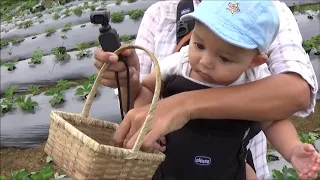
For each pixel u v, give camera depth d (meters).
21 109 1.97
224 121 0.65
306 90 0.68
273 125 0.68
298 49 0.73
